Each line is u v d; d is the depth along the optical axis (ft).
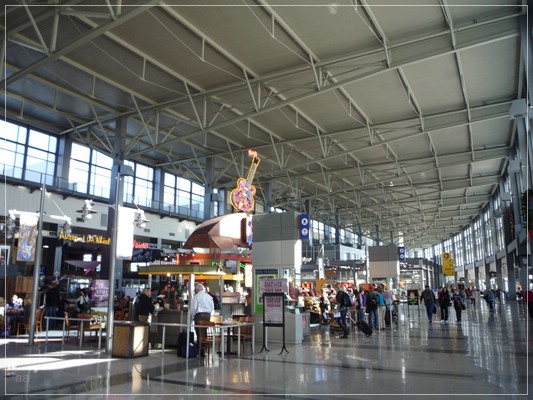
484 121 82.43
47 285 66.49
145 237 101.81
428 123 79.05
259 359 32.89
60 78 63.46
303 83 64.18
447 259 139.64
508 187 127.75
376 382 24.52
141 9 38.96
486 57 58.54
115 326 34.45
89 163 91.97
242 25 49.26
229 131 87.04
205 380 25.17
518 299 114.32
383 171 112.88
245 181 58.59
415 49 53.31
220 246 49.98
